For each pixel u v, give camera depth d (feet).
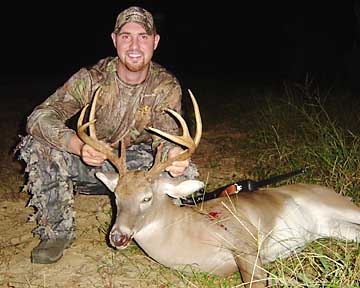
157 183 6.31
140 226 6.17
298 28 22.48
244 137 12.62
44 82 25.94
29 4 33.83
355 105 12.89
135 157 7.32
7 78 27.94
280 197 7.21
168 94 7.03
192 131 13.70
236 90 20.12
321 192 7.45
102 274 6.81
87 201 9.02
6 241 7.82
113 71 6.98
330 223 7.47
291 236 7.02
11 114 17.40
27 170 7.11
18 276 6.84
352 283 5.29
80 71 7.05
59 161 7.02
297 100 13.00
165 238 6.30
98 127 7.11
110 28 34.45
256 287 6.08
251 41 31.76
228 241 6.27
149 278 6.64
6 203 9.22
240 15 32.07
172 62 32.91
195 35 33.30
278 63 28.76
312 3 22.15
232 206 6.68
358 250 6.50
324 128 9.58
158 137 7.04
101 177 6.56
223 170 10.50
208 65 32.24
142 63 6.78
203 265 6.34
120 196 6.15
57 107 6.93
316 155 9.21
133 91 6.99
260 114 13.91
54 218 7.15
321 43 21.63
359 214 7.35
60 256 7.16
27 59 32.86
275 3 29.53
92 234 7.89
